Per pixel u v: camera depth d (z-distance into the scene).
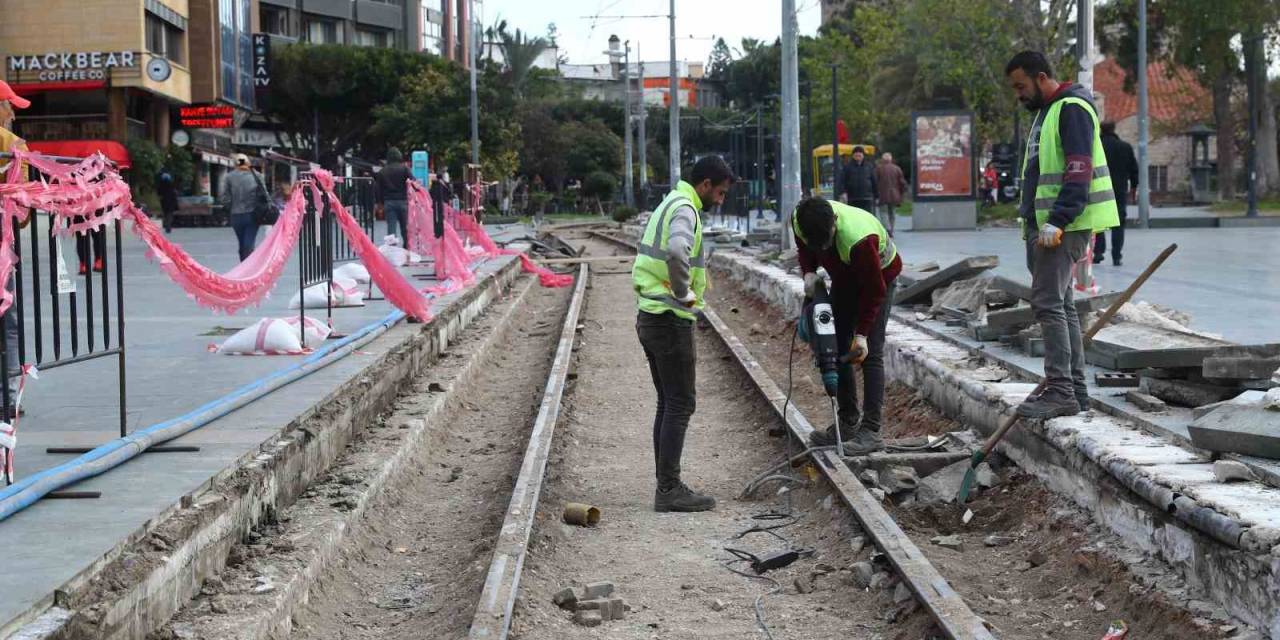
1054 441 7.18
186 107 50.44
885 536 6.36
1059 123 7.27
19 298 6.16
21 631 4.08
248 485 6.25
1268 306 12.95
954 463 8.14
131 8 43.19
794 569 6.62
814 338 8.12
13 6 43.03
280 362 10.34
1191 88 63.59
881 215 30.12
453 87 62.47
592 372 13.56
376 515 7.50
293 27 75.75
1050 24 41.03
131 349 11.14
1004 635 5.53
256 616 5.14
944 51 42.66
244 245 17.28
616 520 7.67
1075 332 7.64
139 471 6.23
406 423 9.53
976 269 12.91
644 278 7.82
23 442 7.05
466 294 16.67
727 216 42.25
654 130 91.31
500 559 6.13
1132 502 6.14
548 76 94.31
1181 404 7.55
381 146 67.00
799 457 8.34
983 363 9.88
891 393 10.93
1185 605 5.35
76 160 6.82
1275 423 5.96
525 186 75.38
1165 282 15.97
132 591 4.69
